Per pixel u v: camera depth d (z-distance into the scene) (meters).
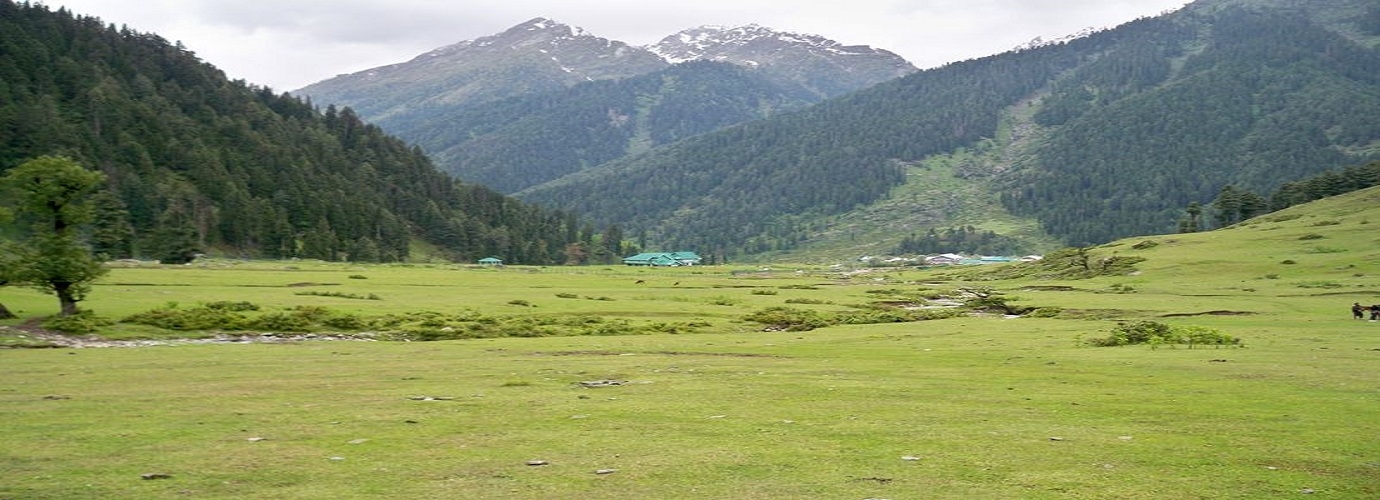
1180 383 38.19
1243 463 21.77
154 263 196.75
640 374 44.28
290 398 34.66
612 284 163.75
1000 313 109.25
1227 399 32.81
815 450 23.69
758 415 29.92
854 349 60.53
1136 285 145.25
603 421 28.64
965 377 42.12
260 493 19.08
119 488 19.45
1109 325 80.50
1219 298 113.81
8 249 76.12
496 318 87.56
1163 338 60.31
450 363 51.22
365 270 194.62
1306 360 46.66
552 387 38.34
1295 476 20.36
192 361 52.41
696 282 179.75
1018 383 39.34
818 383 39.78
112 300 90.94
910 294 140.88
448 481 20.17
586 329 82.19
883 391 36.69
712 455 23.03
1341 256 160.00
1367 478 20.14
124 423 28.25
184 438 25.55
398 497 18.73
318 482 20.08
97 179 80.50
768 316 96.50
